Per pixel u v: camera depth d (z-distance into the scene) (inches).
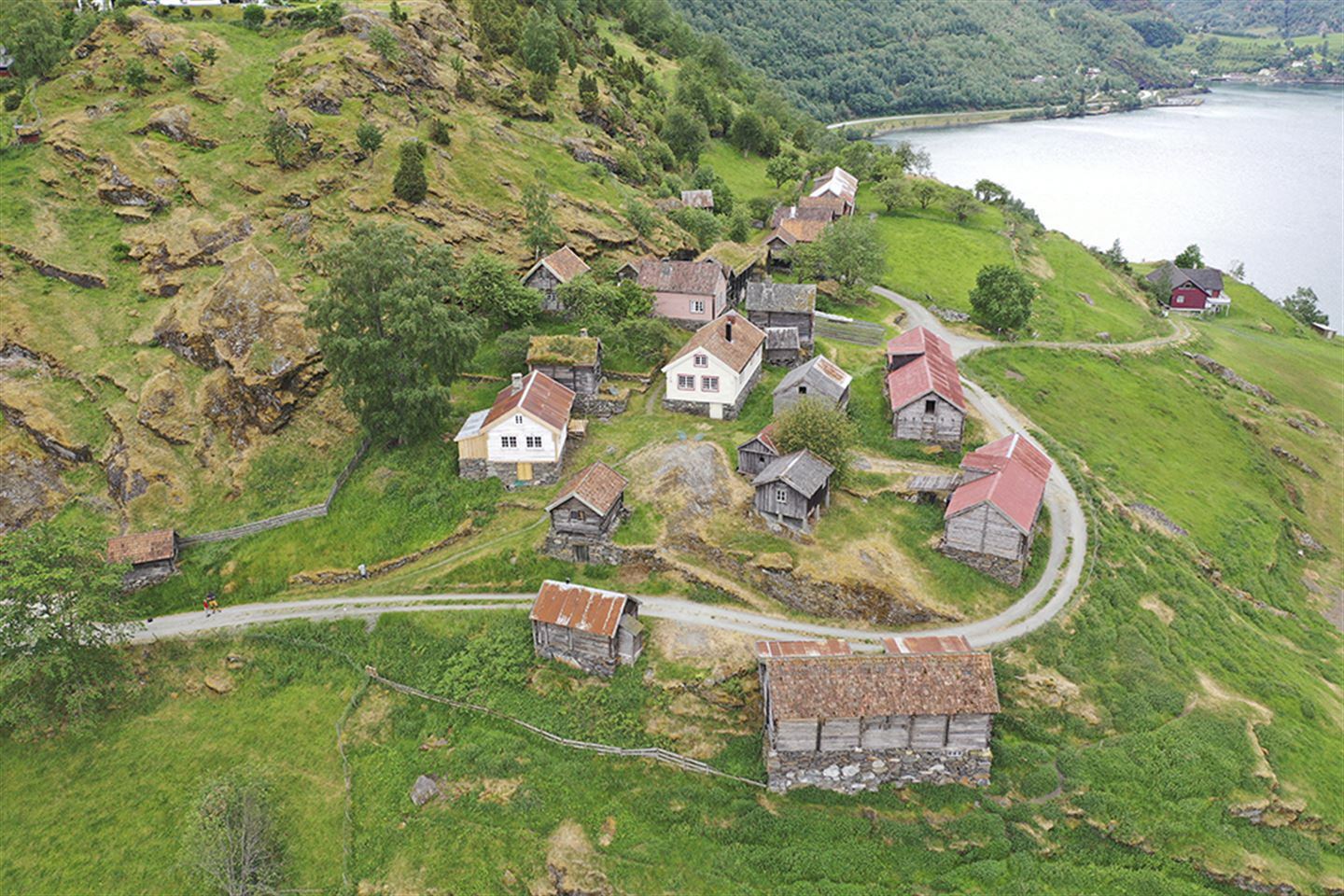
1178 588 2773.1
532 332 3617.1
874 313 4397.1
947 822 2095.2
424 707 2454.5
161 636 2669.8
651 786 2230.6
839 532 2699.3
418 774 2298.2
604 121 5733.3
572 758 2298.2
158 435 3127.5
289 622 2679.6
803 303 3747.5
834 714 2095.2
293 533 2923.2
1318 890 1948.8
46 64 4515.3
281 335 3243.1
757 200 6048.2
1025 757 2202.3
